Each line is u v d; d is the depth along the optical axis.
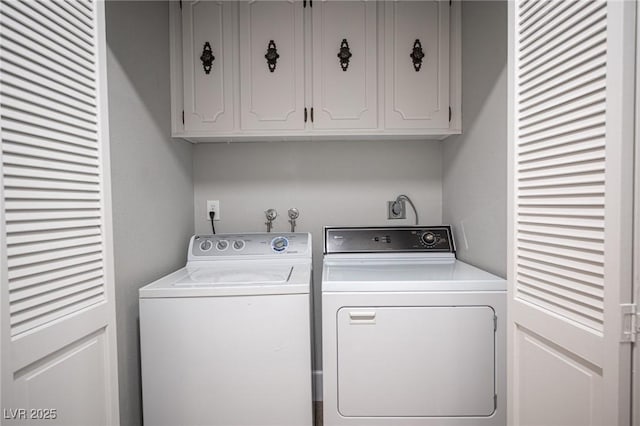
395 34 1.79
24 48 0.74
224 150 2.15
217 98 1.80
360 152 2.15
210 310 1.33
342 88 1.80
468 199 1.74
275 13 1.79
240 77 1.79
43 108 0.79
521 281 1.00
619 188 0.68
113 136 1.28
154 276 1.60
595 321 0.75
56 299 0.82
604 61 0.71
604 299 0.72
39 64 0.78
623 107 0.67
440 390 1.34
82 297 0.91
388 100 1.80
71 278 0.87
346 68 1.79
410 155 2.15
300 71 1.79
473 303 1.33
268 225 2.15
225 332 1.33
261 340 1.33
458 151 1.87
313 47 1.79
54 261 0.82
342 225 2.15
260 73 1.79
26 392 0.74
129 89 1.40
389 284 1.34
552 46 0.85
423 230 1.91
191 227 2.10
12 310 0.70
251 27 1.79
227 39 1.79
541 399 0.93
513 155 1.02
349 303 1.34
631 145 0.67
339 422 1.35
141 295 1.33
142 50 1.50
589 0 0.74
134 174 1.43
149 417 1.33
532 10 0.92
